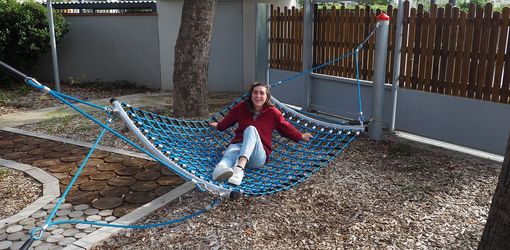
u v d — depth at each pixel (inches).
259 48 350.9
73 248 144.4
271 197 183.0
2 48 424.5
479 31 222.7
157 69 448.1
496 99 220.4
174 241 150.3
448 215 165.9
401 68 262.5
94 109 354.3
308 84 320.8
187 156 177.5
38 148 252.2
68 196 184.9
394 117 269.1
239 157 171.3
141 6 480.1
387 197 182.4
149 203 176.9
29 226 160.1
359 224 160.6
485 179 199.2
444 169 212.2
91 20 458.3
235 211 171.0
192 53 295.3
